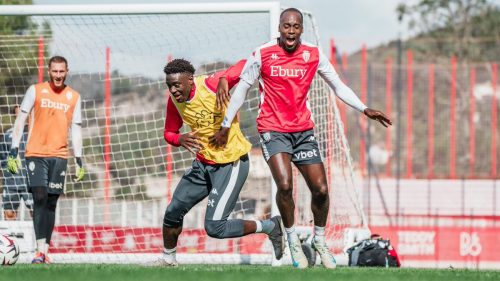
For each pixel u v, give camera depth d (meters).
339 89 22.59
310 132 22.19
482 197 56.69
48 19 34.09
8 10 32.19
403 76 61.59
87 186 44.53
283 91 21.86
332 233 34.28
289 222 22.25
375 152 64.19
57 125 27.84
